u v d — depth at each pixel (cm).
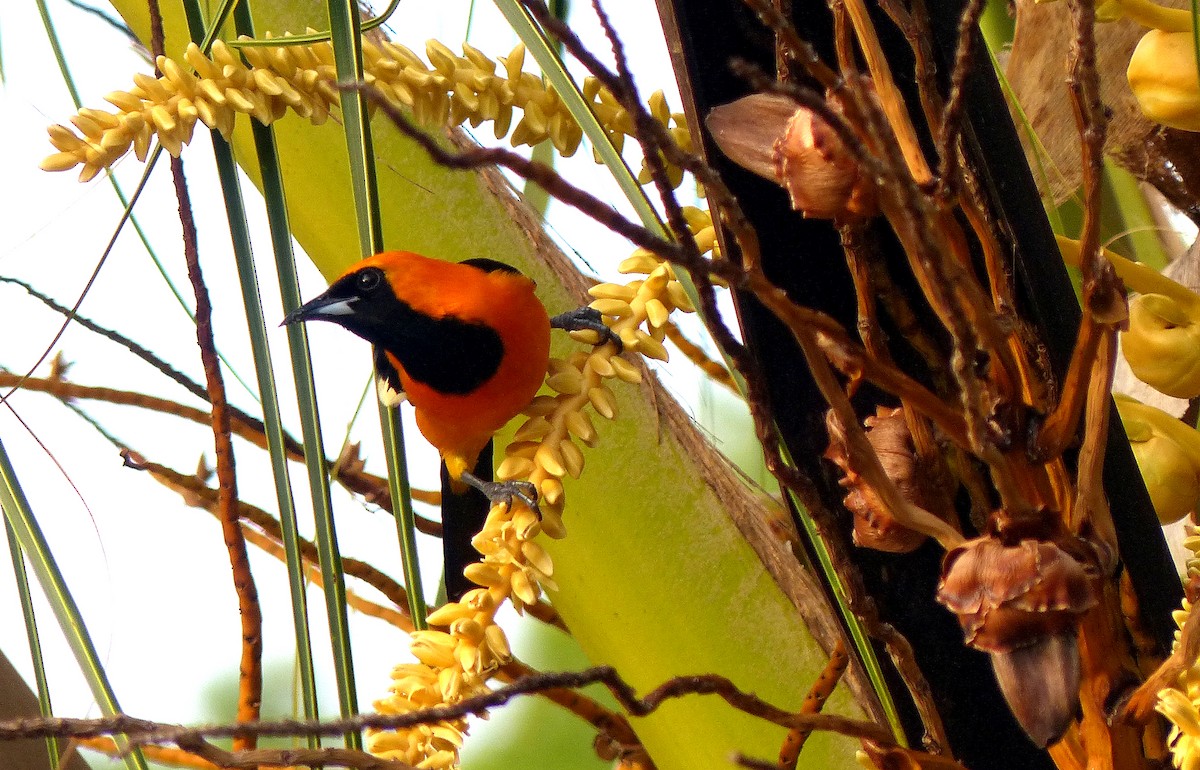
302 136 504
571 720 724
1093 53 216
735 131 259
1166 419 387
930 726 288
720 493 447
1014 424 248
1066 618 236
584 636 457
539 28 307
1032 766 330
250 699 395
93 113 333
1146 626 300
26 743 393
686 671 433
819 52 315
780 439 324
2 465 346
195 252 367
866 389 329
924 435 292
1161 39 354
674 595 439
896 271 319
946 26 300
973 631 240
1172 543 478
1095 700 267
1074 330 291
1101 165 223
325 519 335
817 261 324
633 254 402
